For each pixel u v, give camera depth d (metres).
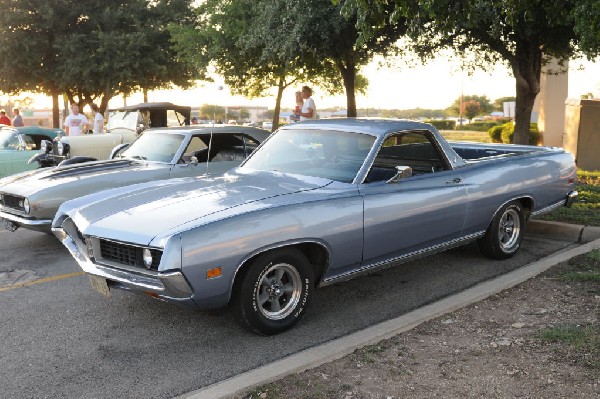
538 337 3.84
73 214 4.57
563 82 18.81
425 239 5.14
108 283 4.14
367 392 3.19
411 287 5.38
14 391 3.46
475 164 5.75
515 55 11.69
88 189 6.73
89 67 26.38
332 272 4.52
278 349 4.05
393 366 3.52
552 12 7.01
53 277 5.83
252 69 20.02
